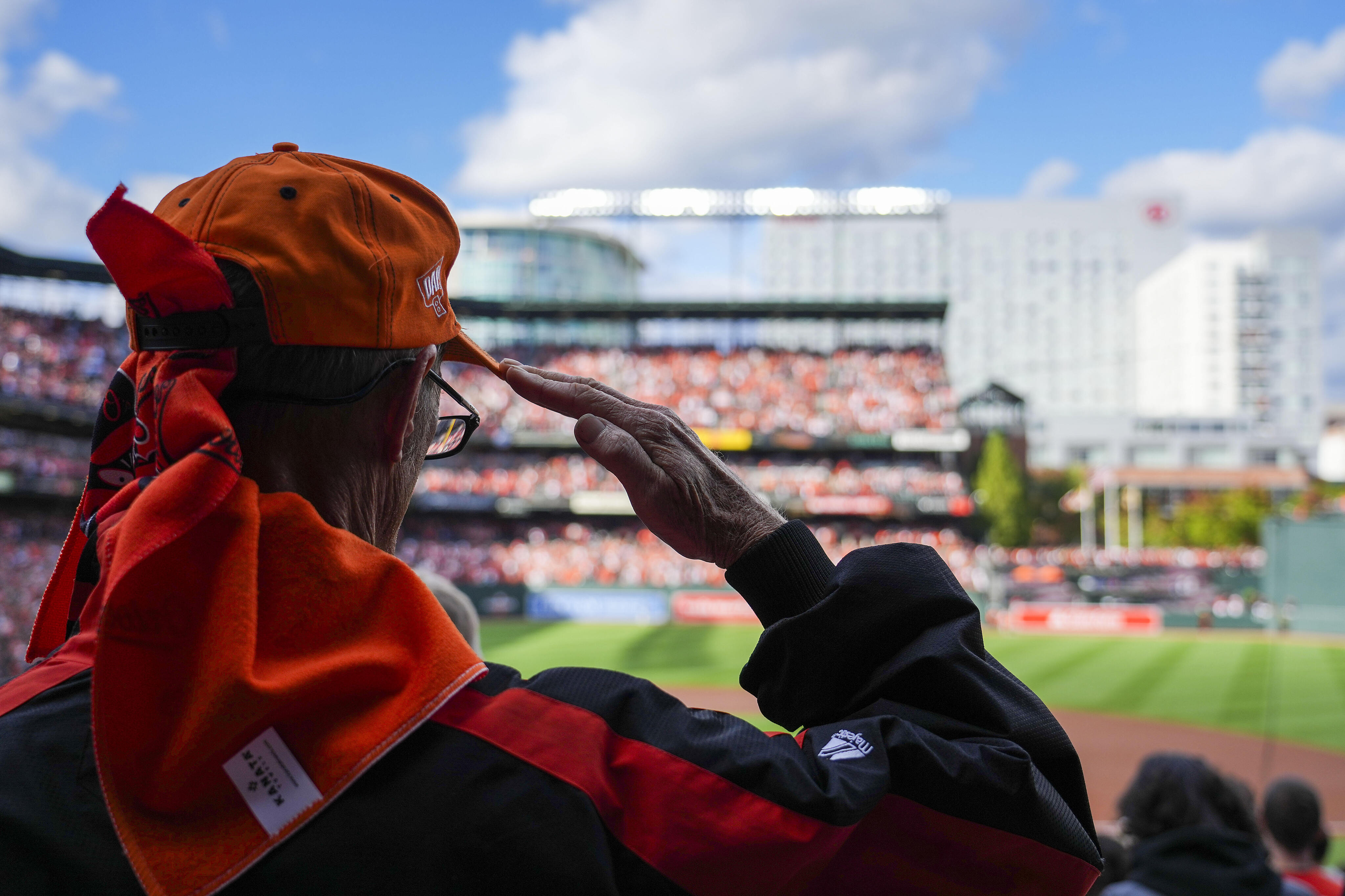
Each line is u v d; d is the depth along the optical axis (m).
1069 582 32.19
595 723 0.90
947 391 34.56
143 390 0.95
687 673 20.11
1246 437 76.56
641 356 35.84
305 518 0.89
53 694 0.91
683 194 38.44
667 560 30.98
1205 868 2.64
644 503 1.14
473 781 0.82
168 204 1.01
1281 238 109.94
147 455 0.96
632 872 0.82
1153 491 61.69
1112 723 16.94
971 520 32.19
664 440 1.15
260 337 0.89
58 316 25.56
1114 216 115.44
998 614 30.80
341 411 0.98
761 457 34.19
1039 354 115.06
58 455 26.27
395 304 0.95
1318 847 4.05
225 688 0.77
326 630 0.87
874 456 34.03
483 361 1.19
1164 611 30.34
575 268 64.75
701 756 0.88
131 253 0.82
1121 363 114.19
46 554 24.19
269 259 0.88
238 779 0.80
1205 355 109.25
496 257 61.47
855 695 1.04
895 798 0.92
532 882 0.78
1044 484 58.06
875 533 31.91
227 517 0.84
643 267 73.50
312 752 0.81
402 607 0.91
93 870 0.78
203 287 0.85
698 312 34.78
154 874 0.76
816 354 36.00
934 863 0.93
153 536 0.77
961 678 0.98
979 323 115.50
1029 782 0.93
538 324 37.81
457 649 0.90
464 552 31.20
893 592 1.04
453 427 1.21
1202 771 2.93
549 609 29.84
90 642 0.97
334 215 0.93
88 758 0.85
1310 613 29.86
